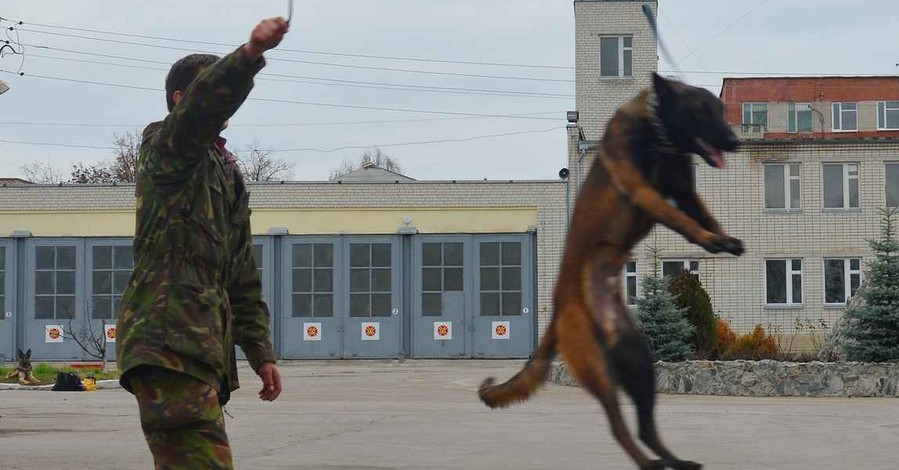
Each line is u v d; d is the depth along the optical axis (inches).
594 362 187.9
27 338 1517.0
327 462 396.5
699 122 181.9
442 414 610.9
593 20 1674.5
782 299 1563.7
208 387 165.5
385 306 1509.6
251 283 184.5
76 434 498.0
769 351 919.7
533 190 1507.1
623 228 187.6
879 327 804.0
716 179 1572.3
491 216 1509.6
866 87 2226.9
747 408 655.8
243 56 154.3
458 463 394.6
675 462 192.5
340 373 1179.3
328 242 1515.7
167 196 166.6
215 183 173.0
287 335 1509.6
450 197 1513.3
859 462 399.2
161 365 162.1
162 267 167.0
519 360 1481.3
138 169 169.6
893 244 827.4
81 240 1523.1
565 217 1504.7
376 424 547.5
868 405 685.9
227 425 542.0
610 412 187.2
